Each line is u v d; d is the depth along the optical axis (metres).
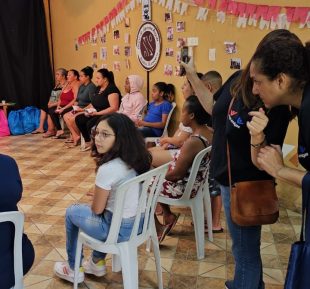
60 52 6.51
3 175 1.33
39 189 3.54
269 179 1.47
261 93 1.16
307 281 1.06
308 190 1.06
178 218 2.87
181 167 2.27
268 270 2.23
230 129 1.43
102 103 4.82
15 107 6.33
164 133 4.08
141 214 1.84
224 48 3.41
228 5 3.29
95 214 1.82
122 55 5.05
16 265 1.43
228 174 1.54
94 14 5.54
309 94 1.06
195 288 2.08
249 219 1.44
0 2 6.01
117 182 1.72
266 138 1.33
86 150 4.89
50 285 2.10
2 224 1.35
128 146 1.72
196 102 2.26
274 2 2.90
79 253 1.93
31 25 6.32
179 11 3.88
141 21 4.52
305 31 2.71
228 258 2.37
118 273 2.22
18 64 6.32
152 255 2.40
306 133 1.06
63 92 5.66
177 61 4.01
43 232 2.69
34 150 4.95
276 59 1.07
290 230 2.71
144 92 4.69
